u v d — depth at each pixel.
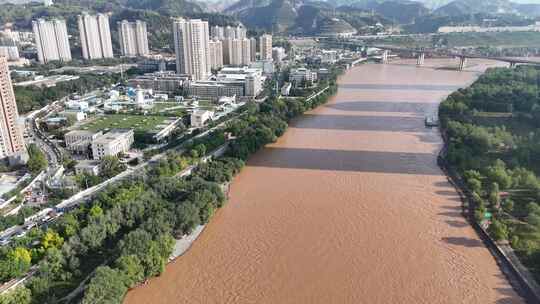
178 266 168.38
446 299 149.62
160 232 173.12
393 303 148.00
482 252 175.50
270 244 182.88
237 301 149.00
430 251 176.75
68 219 181.88
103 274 140.50
